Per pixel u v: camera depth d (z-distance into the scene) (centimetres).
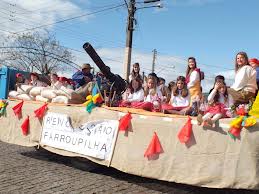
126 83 762
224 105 564
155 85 689
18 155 844
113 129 652
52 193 568
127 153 623
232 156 512
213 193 621
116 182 652
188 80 695
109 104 699
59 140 740
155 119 597
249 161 501
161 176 577
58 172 702
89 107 696
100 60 718
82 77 793
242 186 502
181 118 568
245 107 527
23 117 833
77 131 711
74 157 757
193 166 544
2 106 880
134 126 621
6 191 570
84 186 614
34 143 795
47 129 769
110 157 646
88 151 681
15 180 631
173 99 663
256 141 500
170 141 574
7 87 916
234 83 568
